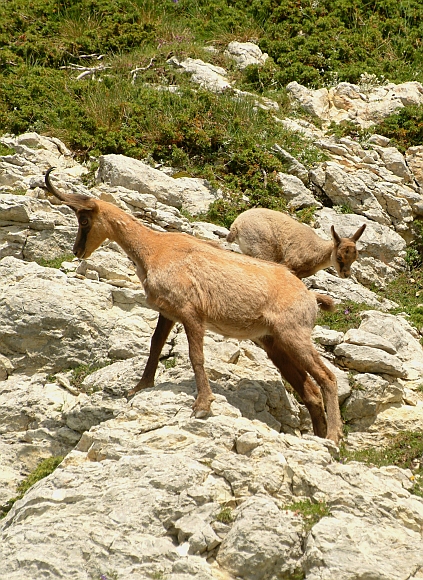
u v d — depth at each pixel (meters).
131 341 34.56
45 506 25.50
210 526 24.41
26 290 35.06
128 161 47.47
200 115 54.44
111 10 68.19
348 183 51.19
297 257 40.56
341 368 35.59
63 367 34.34
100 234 30.77
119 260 38.47
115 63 61.56
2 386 33.47
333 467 26.78
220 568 23.61
